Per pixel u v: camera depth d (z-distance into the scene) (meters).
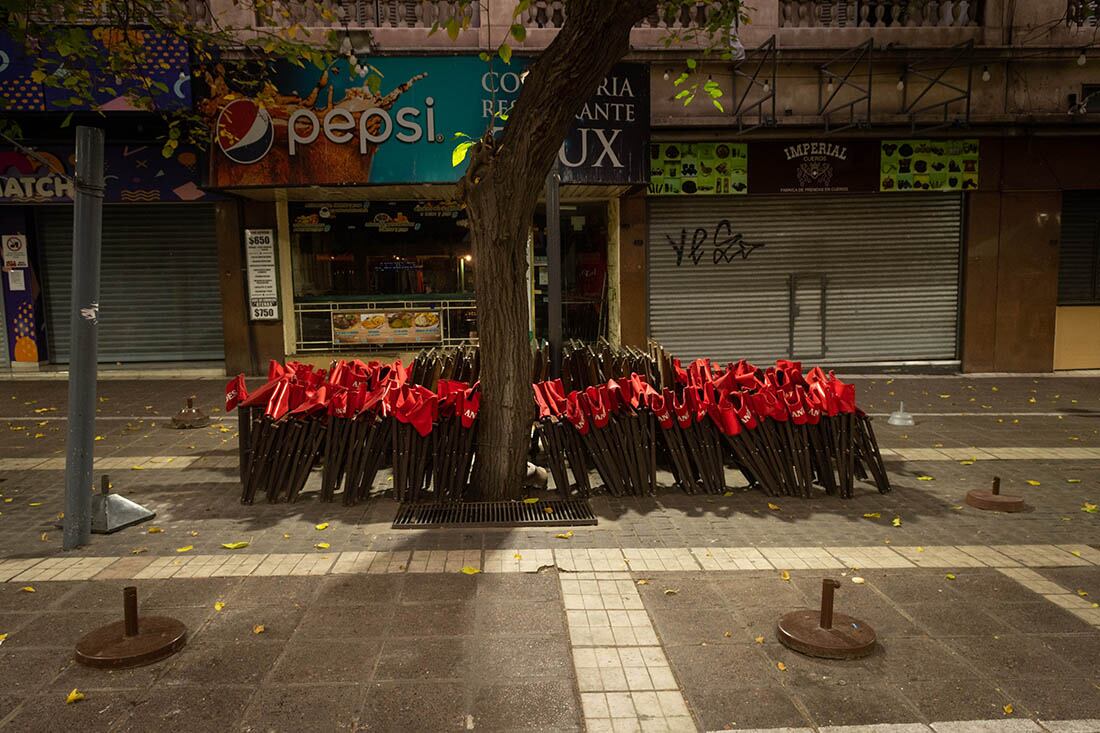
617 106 10.53
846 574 4.43
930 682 3.25
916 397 10.68
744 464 6.06
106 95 10.12
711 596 4.11
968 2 11.95
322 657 3.44
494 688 3.20
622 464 5.95
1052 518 5.54
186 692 3.15
